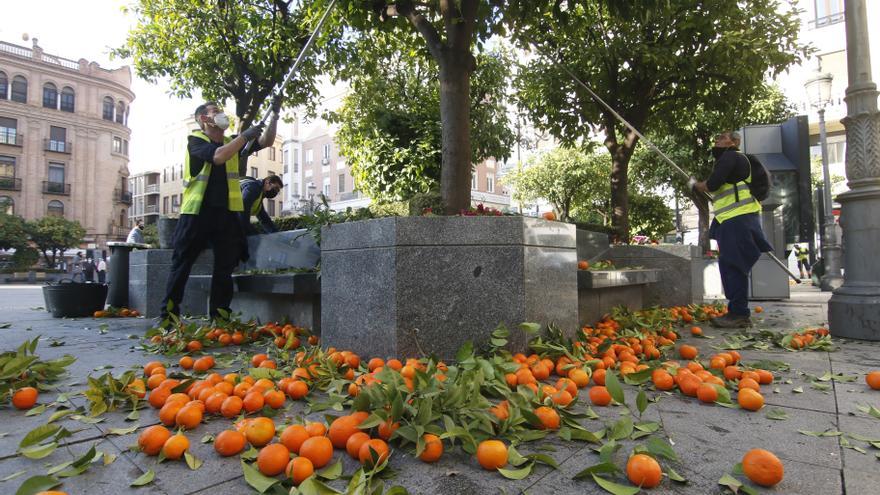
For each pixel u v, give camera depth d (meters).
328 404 2.19
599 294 5.37
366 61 8.86
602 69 7.53
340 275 3.47
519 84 9.33
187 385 2.46
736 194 5.19
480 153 10.80
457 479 1.63
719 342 4.42
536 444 1.94
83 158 48.16
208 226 4.71
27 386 2.61
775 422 2.21
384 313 3.08
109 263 7.66
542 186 20.97
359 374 2.88
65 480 1.61
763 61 6.95
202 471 1.69
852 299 4.48
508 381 2.53
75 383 2.86
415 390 2.06
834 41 22.81
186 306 6.82
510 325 3.18
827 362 3.49
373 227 3.19
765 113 14.43
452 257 3.11
